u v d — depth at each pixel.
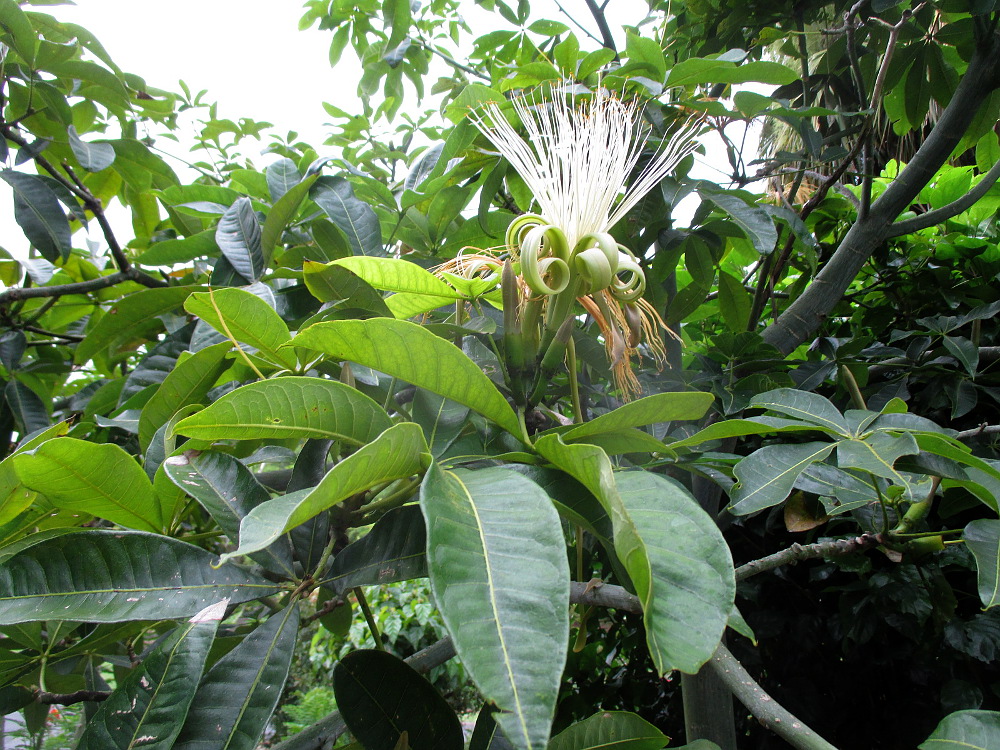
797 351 2.90
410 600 7.68
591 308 1.24
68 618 0.92
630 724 1.09
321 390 0.97
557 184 1.28
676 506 0.78
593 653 3.55
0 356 2.37
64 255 2.07
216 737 0.89
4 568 0.93
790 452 1.27
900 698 2.60
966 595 2.39
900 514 1.50
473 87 1.75
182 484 1.07
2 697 1.46
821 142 2.18
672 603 0.67
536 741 0.50
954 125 2.06
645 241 2.02
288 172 2.10
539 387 1.20
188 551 1.04
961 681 2.25
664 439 1.66
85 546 0.98
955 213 2.17
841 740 2.62
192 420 0.92
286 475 1.63
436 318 1.55
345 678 1.03
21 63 2.28
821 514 1.89
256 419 0.95
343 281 1.27
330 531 1.19
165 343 1.80
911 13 2.03
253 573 1.05
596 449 0.78
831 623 2.52
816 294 2.22
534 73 1.98
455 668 7.27
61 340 2.85
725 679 1.20
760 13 2.49
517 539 0.67
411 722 1.04
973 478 1.35
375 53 3.13
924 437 1.20
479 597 0.60
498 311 1.60
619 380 1.37
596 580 1.25
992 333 2.79
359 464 0.76
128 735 0.86
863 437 1.26
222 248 1.71
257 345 1.25
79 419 2.12
